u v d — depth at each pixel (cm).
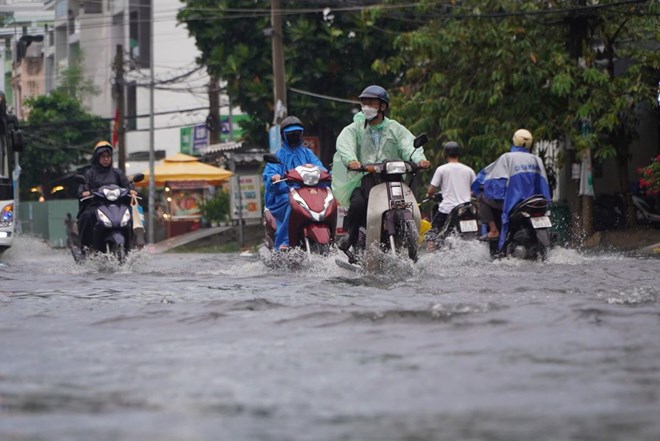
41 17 13650
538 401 775
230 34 6369
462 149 4447
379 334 1162
